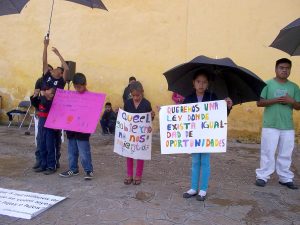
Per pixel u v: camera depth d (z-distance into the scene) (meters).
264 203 3.19
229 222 2.78
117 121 3.56
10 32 7.08
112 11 6.50
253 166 4.45
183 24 6.13
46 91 3.75
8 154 4.72
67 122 3.66
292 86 3.62
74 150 3.76
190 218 2.83
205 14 6.00
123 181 3.69
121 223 2.72
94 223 2.71
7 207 2.95
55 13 6.81
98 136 6.23
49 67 3.93
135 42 6.41
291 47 3.39
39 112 3.85
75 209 2.96
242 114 5.93
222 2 5.90
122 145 3.53
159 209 2.99
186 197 3.25
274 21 5.68
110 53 6.56
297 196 3.39
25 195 3.22
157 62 6.31
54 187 3.46
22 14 6.98
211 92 3.20
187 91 3.30
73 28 6.72
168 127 3.20
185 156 4.87
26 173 3.89
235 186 3.64
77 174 3.86
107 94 6.62
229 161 4.67
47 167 3.90
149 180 3.76
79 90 3.71
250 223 2.78
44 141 3.86
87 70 6.70
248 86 3.07
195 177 3.28
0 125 7.09
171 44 6.22
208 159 3.21
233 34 5.89
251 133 5.91
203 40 6.05
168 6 6.19
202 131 3.11
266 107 3.64
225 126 3.05
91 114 3.65
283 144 3.63
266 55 5.74
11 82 7.13
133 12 6.39
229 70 3.04
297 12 5.58
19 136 6.00
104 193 3.33
